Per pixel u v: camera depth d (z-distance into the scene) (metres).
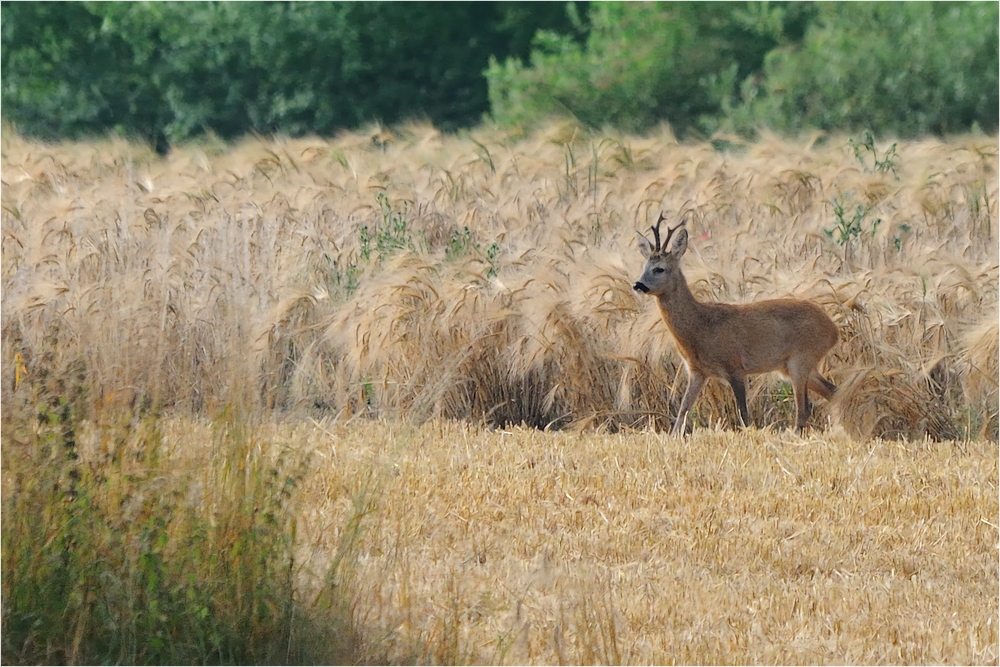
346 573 21.25
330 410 38.22
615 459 31.61
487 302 39.59
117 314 24.30
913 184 53.38
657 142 70.56
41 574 20.02
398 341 37.88
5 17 131.12
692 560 24.77
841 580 23.97
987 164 63.12
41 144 73.50
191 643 19.69
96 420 21.69
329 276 44.75
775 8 127.31
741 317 36.31
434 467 30.48
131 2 131.88
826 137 95.00
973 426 38.06
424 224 51.88
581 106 117.69
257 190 58.00
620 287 38.91
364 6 128.25
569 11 134.25
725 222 54.44
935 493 29.25
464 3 132.50
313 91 127.94
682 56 119.50
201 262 40.81
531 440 34.06
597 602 21.72
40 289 34.12
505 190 60.31
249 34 128.75
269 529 20.39
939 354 38.16
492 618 21.42
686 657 19.89
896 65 111.50
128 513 20.36
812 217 53.19
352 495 27.25
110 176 63.56
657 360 38.19
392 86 127.81
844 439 35.03
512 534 25.94
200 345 34.91
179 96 128.00
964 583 23.75
